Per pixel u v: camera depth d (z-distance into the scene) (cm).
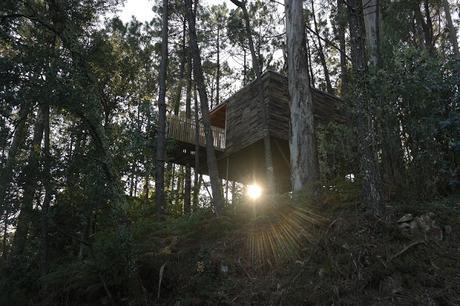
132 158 769
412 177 695
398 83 699
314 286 555
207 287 651
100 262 715
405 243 569
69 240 988
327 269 568
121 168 755
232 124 1800
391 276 515
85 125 725
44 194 759
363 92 684
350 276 543
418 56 737
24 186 739
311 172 939
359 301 499
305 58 1038
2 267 930
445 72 766
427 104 708
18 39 743
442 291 479
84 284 770
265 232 732
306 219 710
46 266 898
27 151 791
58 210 762
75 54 741
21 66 668
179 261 738
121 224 708
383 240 580
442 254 543
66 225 826
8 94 655
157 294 686
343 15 1662
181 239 809
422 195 681
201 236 815
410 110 703
